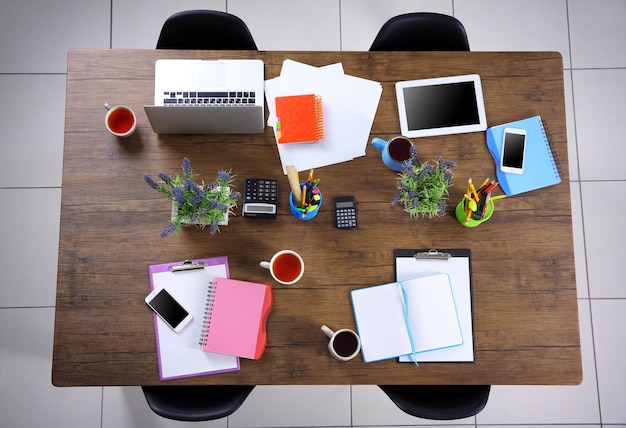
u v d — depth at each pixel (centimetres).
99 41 251
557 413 235
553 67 166
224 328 147
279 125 158
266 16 256
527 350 153
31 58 250
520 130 161
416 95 163
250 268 154
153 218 155
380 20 258
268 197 154
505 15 260
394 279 155
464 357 151
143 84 161
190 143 159
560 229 158
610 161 254
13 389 229
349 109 162
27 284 238
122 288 152
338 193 158
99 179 156
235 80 150
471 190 142
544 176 159
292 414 233
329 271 154
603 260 248
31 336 234
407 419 234
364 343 150
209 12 171
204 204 138
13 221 241
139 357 149
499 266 156
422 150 161
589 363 240
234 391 158
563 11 262
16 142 245
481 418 235
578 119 257
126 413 229
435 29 175
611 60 259
